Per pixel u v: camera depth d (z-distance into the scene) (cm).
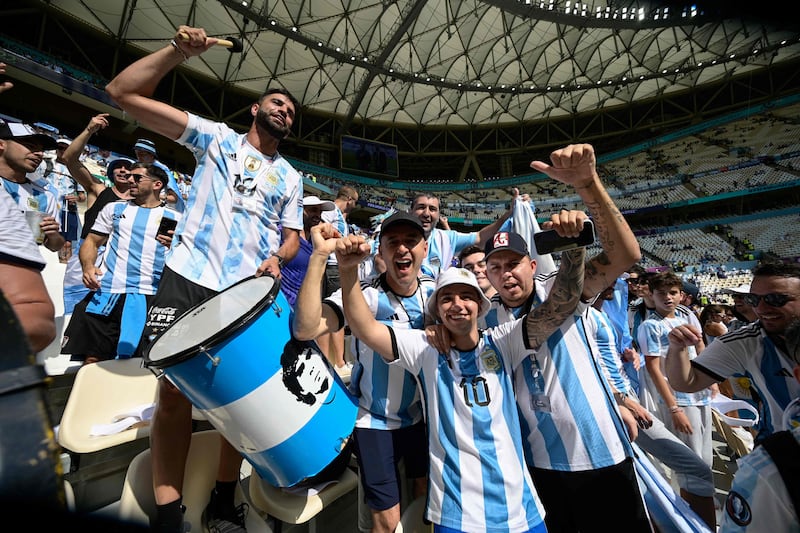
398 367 195
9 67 1678
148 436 208
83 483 209
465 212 3778
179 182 1376
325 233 171
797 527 116
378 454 187
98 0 2166
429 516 165
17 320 57
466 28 2855
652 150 4072
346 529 244
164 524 163
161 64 192
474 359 181
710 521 249
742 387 354
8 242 119
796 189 2955
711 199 3175
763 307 200
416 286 232
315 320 155
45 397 54
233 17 2439
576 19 2773
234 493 192
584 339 196
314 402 154
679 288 338
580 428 181
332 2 2469
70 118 2058
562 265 166
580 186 161
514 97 3709
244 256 205
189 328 151
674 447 260
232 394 136
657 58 3347
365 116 3709
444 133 4156
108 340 293
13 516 45
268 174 221
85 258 290
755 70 3694
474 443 165
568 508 192
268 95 222
